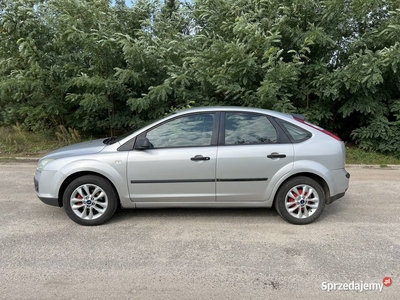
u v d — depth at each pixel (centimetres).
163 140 439
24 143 1045
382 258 348
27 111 972
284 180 435
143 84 941
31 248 374
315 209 438
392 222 448
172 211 495
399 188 620
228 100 900
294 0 839
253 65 802
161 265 337
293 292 291
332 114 921
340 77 811
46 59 959
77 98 930
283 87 843
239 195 436
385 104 912
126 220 460
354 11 853
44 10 941
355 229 425
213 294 288
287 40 888
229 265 336
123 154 431
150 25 980
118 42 852
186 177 429
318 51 889
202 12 955
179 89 881
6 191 604
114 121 976
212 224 444
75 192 436
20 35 927
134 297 284
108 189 434
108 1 1017
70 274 320
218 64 846
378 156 885
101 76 909
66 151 459
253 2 906
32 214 484
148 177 430
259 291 292
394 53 752
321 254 357
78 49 954
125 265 337
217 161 427
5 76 979
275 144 435
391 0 854
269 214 481
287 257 352
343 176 447
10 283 305
